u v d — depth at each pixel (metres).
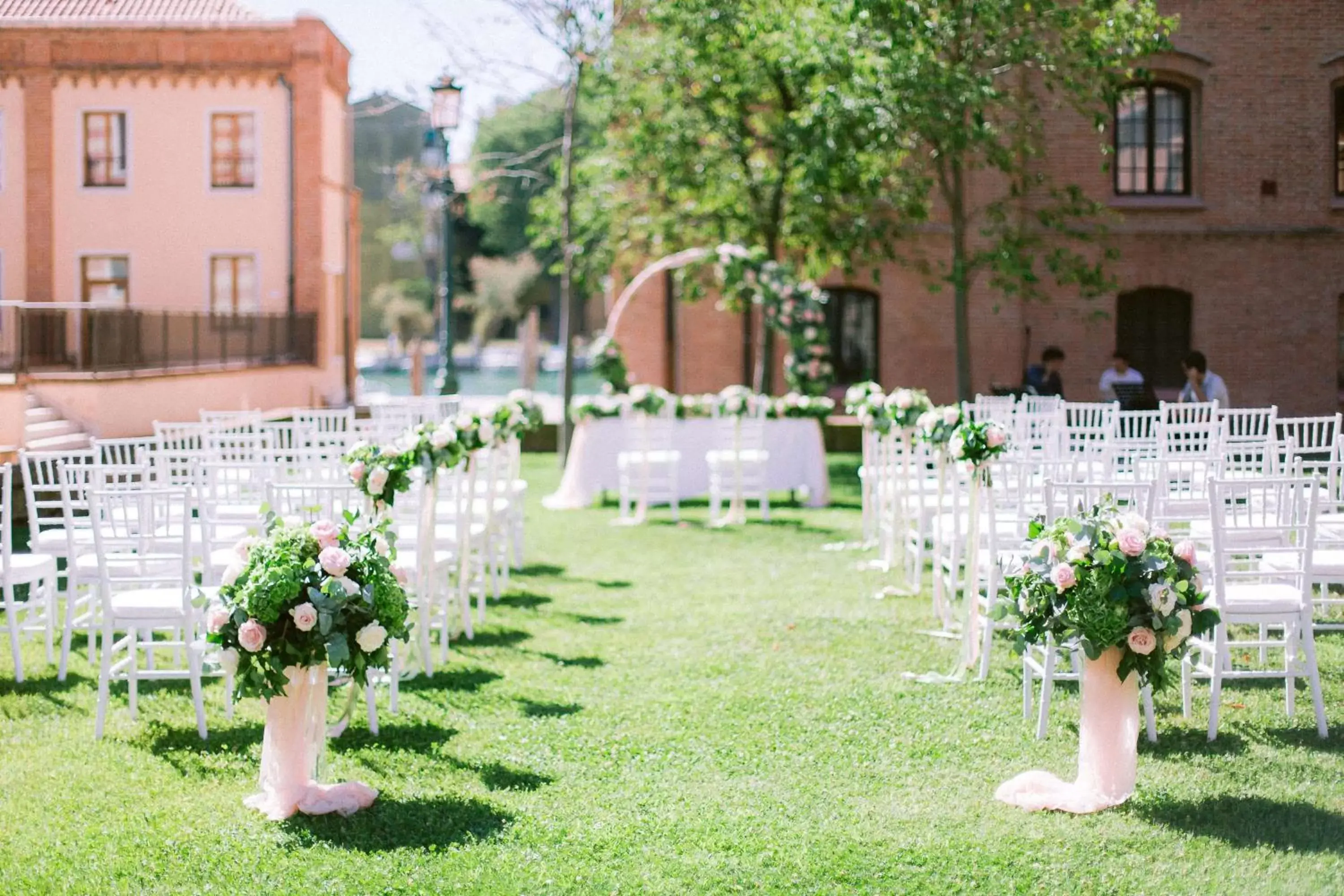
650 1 18.69
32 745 6.06
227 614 5.09
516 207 59.28
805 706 6.59
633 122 19.42
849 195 18.73
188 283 25.20
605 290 20.78
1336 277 20.28
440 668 7.45
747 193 19.08
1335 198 20.28
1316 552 6.71
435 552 7.71
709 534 12.66
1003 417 9.87
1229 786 5.30
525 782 5.51
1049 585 5.16
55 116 24.84
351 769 5.69
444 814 5.13
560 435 19.05
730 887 4.43
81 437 15.80
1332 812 4.99
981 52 15.64
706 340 21.80
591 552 11.67
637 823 5.02
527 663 7.58
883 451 10.89
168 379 18.20
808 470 14.60
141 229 25.09
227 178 25.14
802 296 15.52
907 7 14.59
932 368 21.23
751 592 9.69
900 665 7.41
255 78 24.91
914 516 10.66
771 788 5.41
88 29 24.64
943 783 5.45
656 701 6.72
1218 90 20.11
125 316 18.12
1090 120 20.17
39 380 16.27
